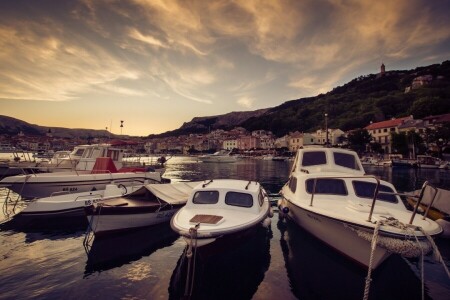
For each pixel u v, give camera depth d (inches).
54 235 386.9
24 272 274.7
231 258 313.0
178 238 379.6
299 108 6594.5
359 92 6053.2
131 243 358.9
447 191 394.9
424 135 2175.2
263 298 237.3
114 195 482.0
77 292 239.3
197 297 237.6
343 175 358.3
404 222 256.7
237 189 351.3
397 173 1517.0
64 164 773.9
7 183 513.0
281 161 3125.0
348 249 279.3
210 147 5718.5
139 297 233.3
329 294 243.9
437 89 4060.0
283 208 397.4
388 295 243.1
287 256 327.0
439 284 262.4
